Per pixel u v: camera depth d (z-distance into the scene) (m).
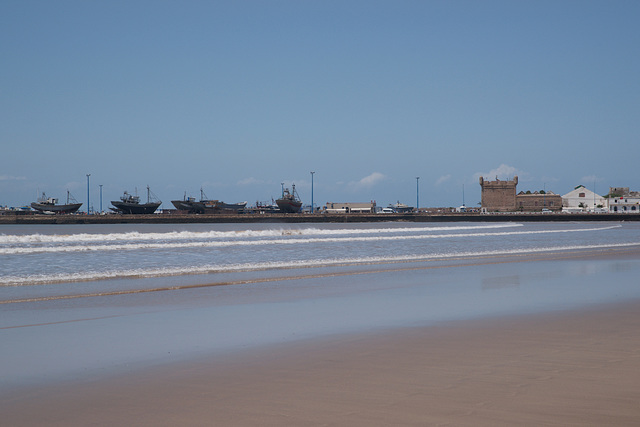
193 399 5.64
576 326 9.52
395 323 10.03
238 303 12.74
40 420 5.10
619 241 41.75
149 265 22.31
